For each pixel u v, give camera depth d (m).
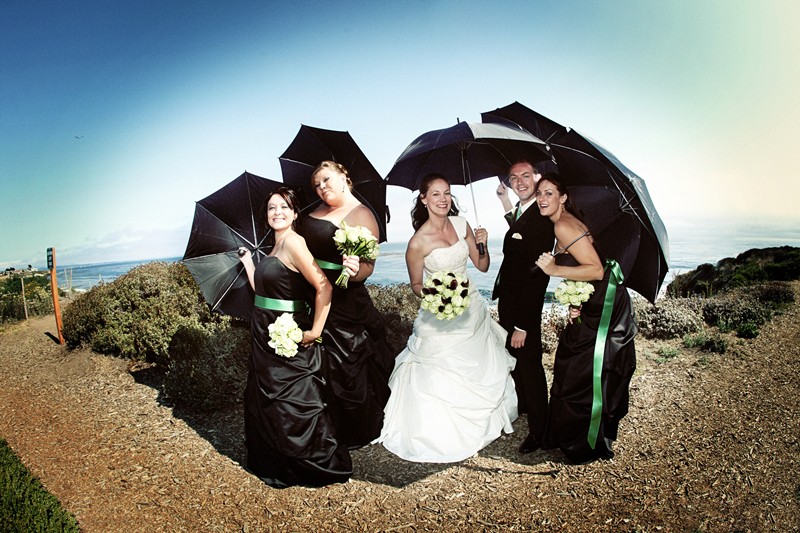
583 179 3.92
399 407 4.45
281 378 3.68
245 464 4.11
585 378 3.81
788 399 5.08
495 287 4.62
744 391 5.35
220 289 4.65
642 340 7.52
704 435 4.33
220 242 4.61
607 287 3.79
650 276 3.76
